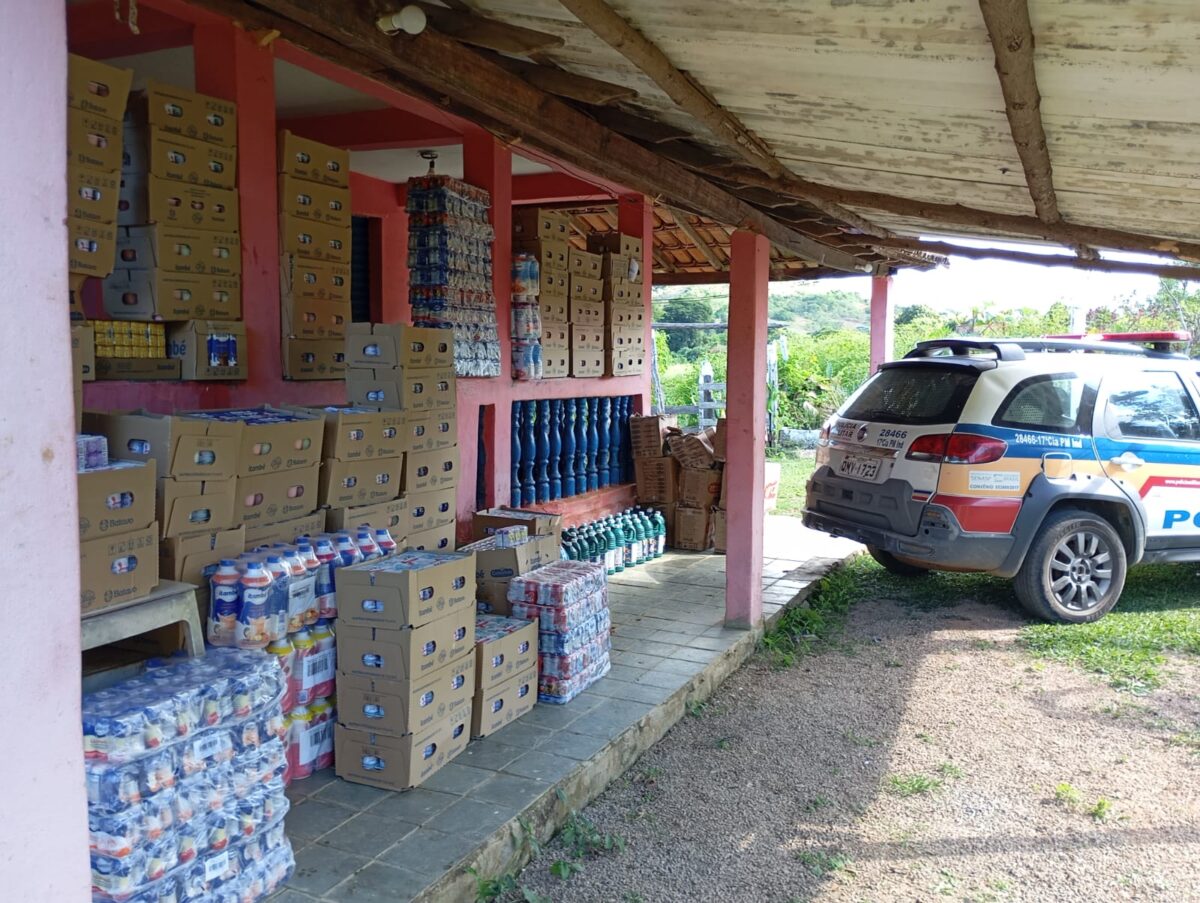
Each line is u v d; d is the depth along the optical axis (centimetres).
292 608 361
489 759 399
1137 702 529
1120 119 301
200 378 415
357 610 366
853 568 834
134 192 398
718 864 358
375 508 443
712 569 782
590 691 487
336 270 496
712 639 581
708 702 522
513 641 439
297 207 468
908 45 263
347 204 501
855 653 612
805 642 627
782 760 452
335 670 379
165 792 249
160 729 246
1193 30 218
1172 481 683
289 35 374
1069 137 330
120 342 396
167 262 401
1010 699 534
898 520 650
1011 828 391
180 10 422
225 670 280
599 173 464
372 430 437
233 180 432
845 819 396
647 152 447
